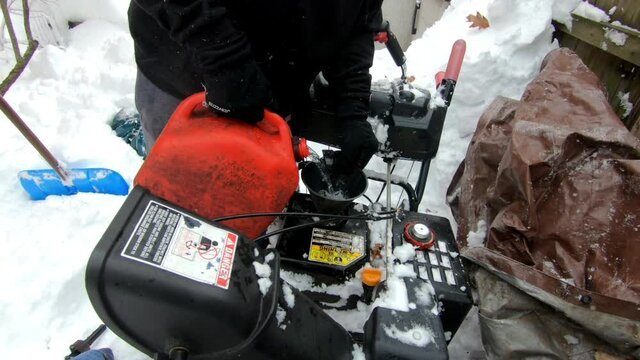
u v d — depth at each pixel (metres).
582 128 1.20
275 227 1.07
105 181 1.72
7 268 1.36
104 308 0.64
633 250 0.99
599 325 0.97
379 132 1.16
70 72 2.56
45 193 1.67
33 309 1.26
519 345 1.05
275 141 0.89
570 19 2.09
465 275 1.01
